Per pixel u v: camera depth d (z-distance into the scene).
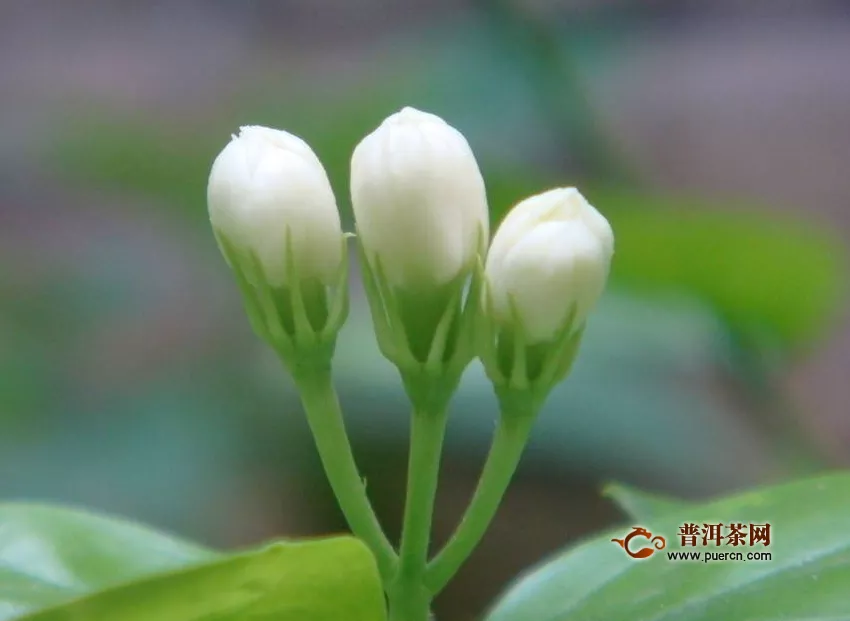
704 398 0.52
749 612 0.31
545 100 0.56
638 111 0.84
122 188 0.56
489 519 0.31
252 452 0.55
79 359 0.59
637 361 0.49
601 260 0.30
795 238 0.40
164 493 0.51
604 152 0.55
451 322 0.31
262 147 0.30
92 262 0.65
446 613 0.60
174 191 0.55
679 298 0.44
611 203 0.44
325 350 0.31
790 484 0.32
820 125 0.84
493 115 0.56
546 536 0.60
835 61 0.86
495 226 0.46
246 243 0.30
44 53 0.95
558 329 0.31
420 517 0.31
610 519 0.60
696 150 0.84
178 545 0.33
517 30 0.56
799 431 0.45
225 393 0.56
